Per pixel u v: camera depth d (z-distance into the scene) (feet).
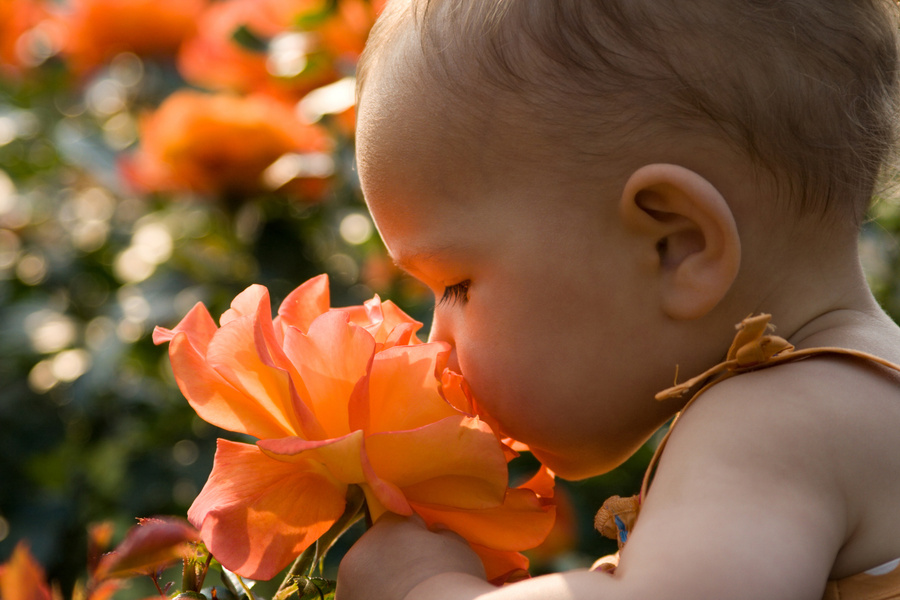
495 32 2.41
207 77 3.80
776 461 2.26
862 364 2.34
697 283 2.37
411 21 2.47
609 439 2.45
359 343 2.29
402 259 2.46
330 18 3.32
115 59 4.37
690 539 2.22
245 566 2.25
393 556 2.30
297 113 3.46
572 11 2.39
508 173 2.40
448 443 2.27
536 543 2.35
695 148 2.37
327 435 2.31
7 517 3.67
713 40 2.37
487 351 2.43
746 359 2.33
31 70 4.81
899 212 3.59
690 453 2.28
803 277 2.41
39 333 3.96
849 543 2.29
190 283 3.55
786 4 2.39
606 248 2.39
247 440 3.45
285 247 3.46
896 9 2.48
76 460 3.80
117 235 4.03
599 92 2.38
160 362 3.64
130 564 2.06
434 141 2.41
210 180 3.38
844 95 2.40
